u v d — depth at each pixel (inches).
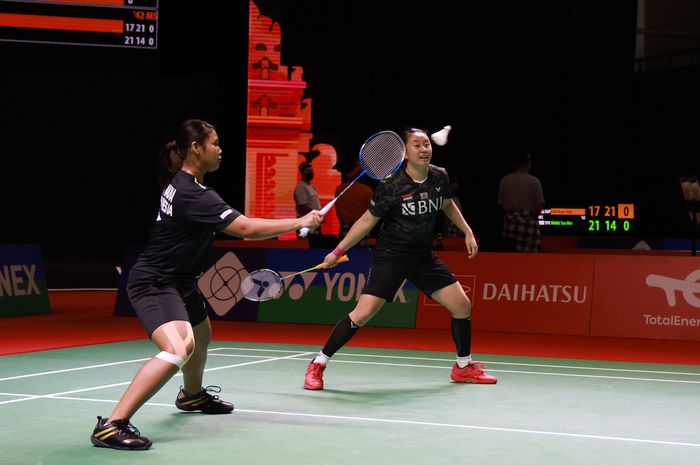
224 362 406.9
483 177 1171.3
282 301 574.2
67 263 1067.9
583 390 344.2
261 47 1085.1
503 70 1163.9
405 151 336.8
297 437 255.4
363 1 1152.2
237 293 582.2
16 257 605.9
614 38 1150.3
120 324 557.0
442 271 350.6
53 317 595.8
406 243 339.3
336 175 1138.0
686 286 515.8
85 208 1125.1
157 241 252.2
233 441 249.8
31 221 1112.2
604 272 532.1
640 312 521.7
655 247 979.3
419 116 1171.9
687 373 392.8
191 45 1025.5
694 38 1146.7
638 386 355.6
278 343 478.6
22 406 298.7
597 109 1156.5
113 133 1117.7
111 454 233.1
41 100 1099.3
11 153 1097.4
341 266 568.7
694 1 1143.6
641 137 1136.8
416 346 473.7
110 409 293.6
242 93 1087.0
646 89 1138.0
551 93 1162.0
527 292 541.6
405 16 1161.4
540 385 354.6
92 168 1120.8
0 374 367.6
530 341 501.0
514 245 625.3
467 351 358.3
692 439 259.3
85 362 402.3
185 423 273.6
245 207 1099.3
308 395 325.1
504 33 1159.6
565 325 530.9
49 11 847.1
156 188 1138.0
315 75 1146.0
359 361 417.4
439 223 873.5
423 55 1167.0
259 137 1098.7
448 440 253.8
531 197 621.6
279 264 578.9
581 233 1151.6
